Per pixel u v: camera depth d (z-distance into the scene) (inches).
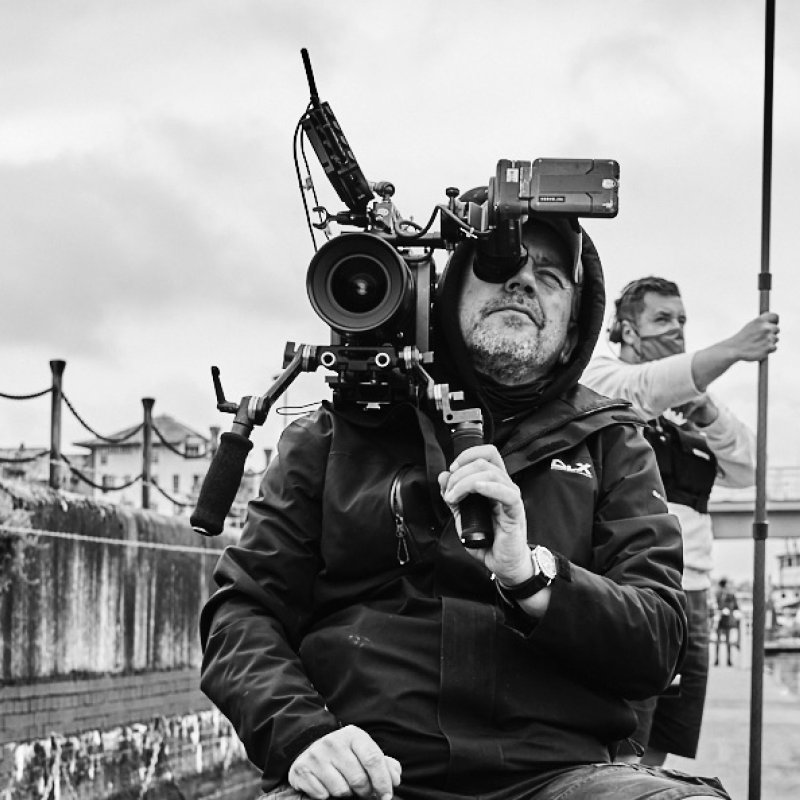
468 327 142.2
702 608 245.0
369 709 128.5
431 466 132.3
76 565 772.0
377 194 144.4
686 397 238.4
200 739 947.3
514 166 137.4
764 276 233.5
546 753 127.3
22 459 715.4
